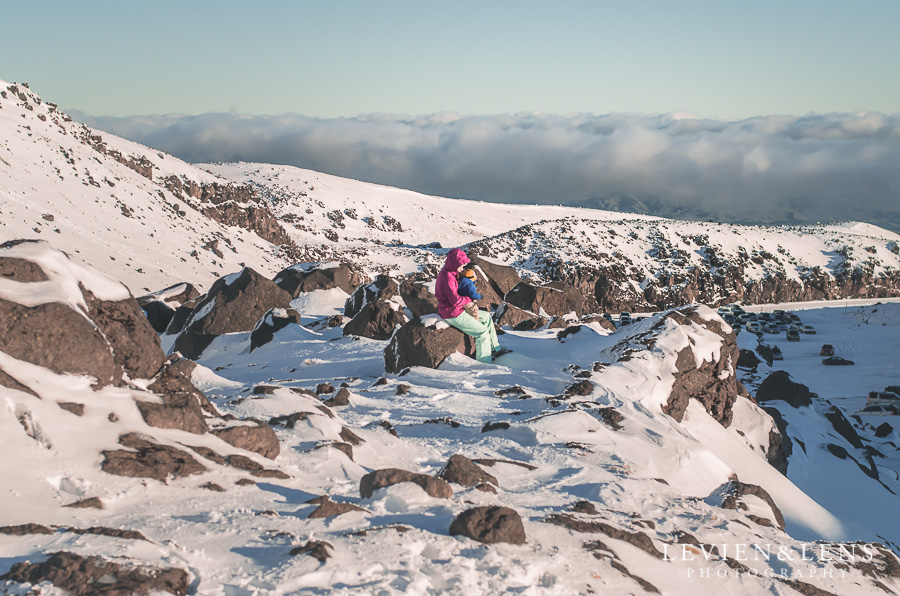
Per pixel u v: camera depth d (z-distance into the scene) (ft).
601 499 20.39
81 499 14.29
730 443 36.37
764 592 15.70
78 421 16.87
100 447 16.33
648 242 503.20
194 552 12.54
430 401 34.58
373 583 11.89
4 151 257.96
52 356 17.75
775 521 23.49
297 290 91.81
